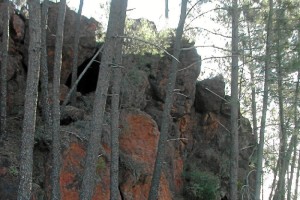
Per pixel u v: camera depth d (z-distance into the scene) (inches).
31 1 440.8
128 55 682.8
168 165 717.3
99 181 573.9
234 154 585.3
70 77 722.8
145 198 624.7
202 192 743.7
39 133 567.2
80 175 559.8
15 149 543.8
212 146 850.1
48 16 682.2
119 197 587.2
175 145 772.6
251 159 746.2
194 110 859.4
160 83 778.2
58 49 514.0
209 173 792.3
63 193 539.8
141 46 657.6
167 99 592.7
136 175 618.8
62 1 532.1
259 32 629.3
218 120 864.3
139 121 682.8
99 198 566.3
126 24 653.3
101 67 475.2
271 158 800.3
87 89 762.2
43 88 569.9
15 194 490.6
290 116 729.6
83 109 673.6
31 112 430.6
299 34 647.1
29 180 426.3
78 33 668.7
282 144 727.7
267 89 624.7
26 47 653.3
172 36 753.6
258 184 623.2
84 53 709.3
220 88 867.4
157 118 755.4
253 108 799.7
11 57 625.3
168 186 679.1
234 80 596.1
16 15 657.0
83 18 721.0
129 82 707.4
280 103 691.4
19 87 625.0
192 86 811.4
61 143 561.9
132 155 644.1
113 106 558.6
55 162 491.5
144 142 668.7
